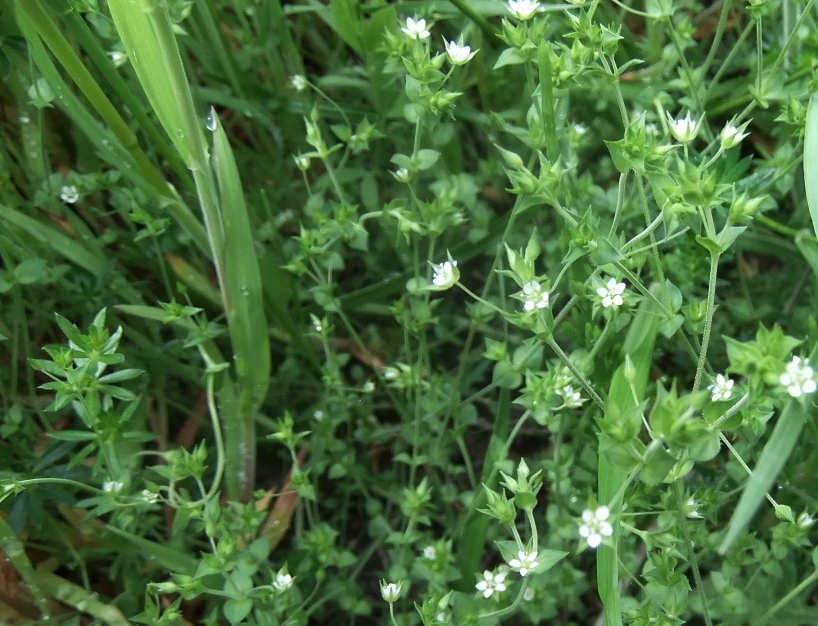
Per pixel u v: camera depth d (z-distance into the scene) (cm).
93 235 28
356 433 26
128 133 21
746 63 27
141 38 17
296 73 30
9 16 23
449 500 25
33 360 18
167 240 27
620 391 17
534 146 21
